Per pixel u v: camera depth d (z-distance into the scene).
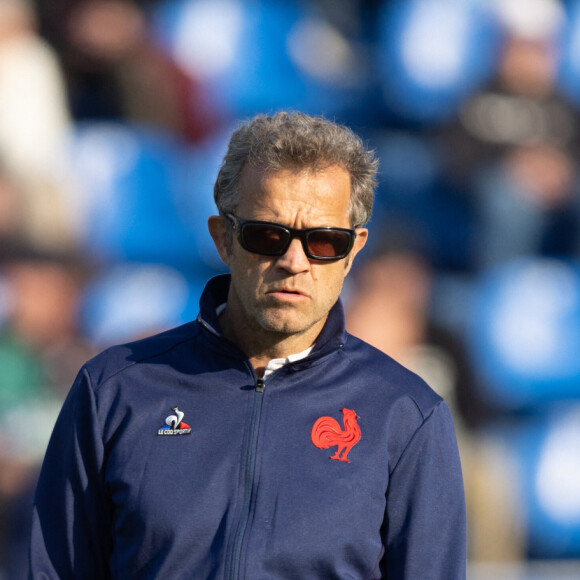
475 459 23.86
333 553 7.91
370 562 8.11
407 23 30.89
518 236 28.61
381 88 30.86
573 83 31.50
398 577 8.17
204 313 8.63
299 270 8.06
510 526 24.25
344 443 8.26
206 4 29.61
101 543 8.45
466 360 24.98
